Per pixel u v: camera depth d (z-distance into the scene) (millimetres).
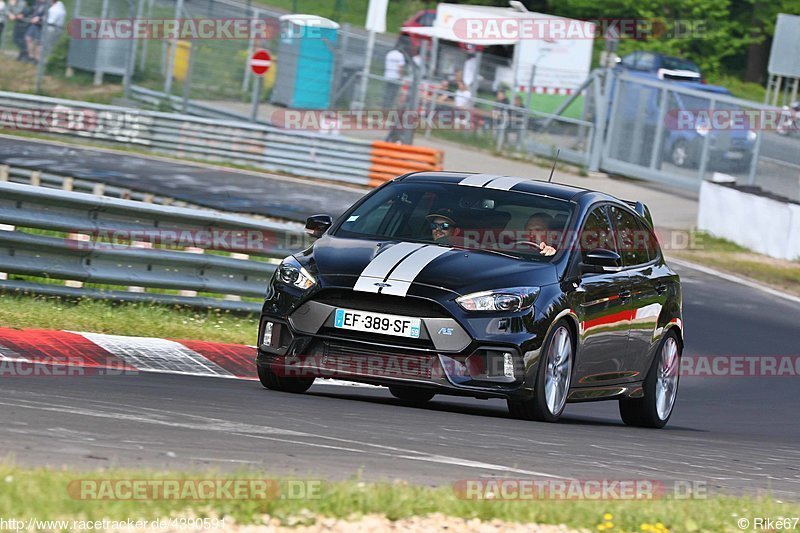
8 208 37469
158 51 111625
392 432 24094
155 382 29250
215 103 112375
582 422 33156
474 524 16156
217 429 21781
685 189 105375
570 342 30234
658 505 18703
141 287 41781
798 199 96562
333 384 36000
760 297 71000
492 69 117250
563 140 112812
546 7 172375
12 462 16141
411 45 118188
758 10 180875
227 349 37500
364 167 93562
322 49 111375
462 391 27656
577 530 16922
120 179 76750
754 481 24516
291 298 28672
